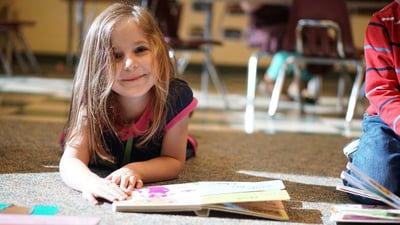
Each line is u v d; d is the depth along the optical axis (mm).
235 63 5652
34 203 1204
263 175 1599
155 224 1102
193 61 5609
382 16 1409
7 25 3695
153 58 1371
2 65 5117
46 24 5625
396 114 1233
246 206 1202
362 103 3791
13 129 2133
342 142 2252
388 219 1111
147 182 1412
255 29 3629
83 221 1041
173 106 1451
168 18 3086
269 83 3871
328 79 5531
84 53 1426
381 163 1287
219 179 1520
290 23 2777
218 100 3637
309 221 1172
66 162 1368
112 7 1430
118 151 1489
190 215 1170
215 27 5566
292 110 3320
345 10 2721
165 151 1497
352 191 1237
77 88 1444
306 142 2219
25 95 3354
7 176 1432
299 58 2814
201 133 2348
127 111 1447
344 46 2754
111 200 1206
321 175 1631
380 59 1359
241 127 2586
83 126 1431
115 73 1352
